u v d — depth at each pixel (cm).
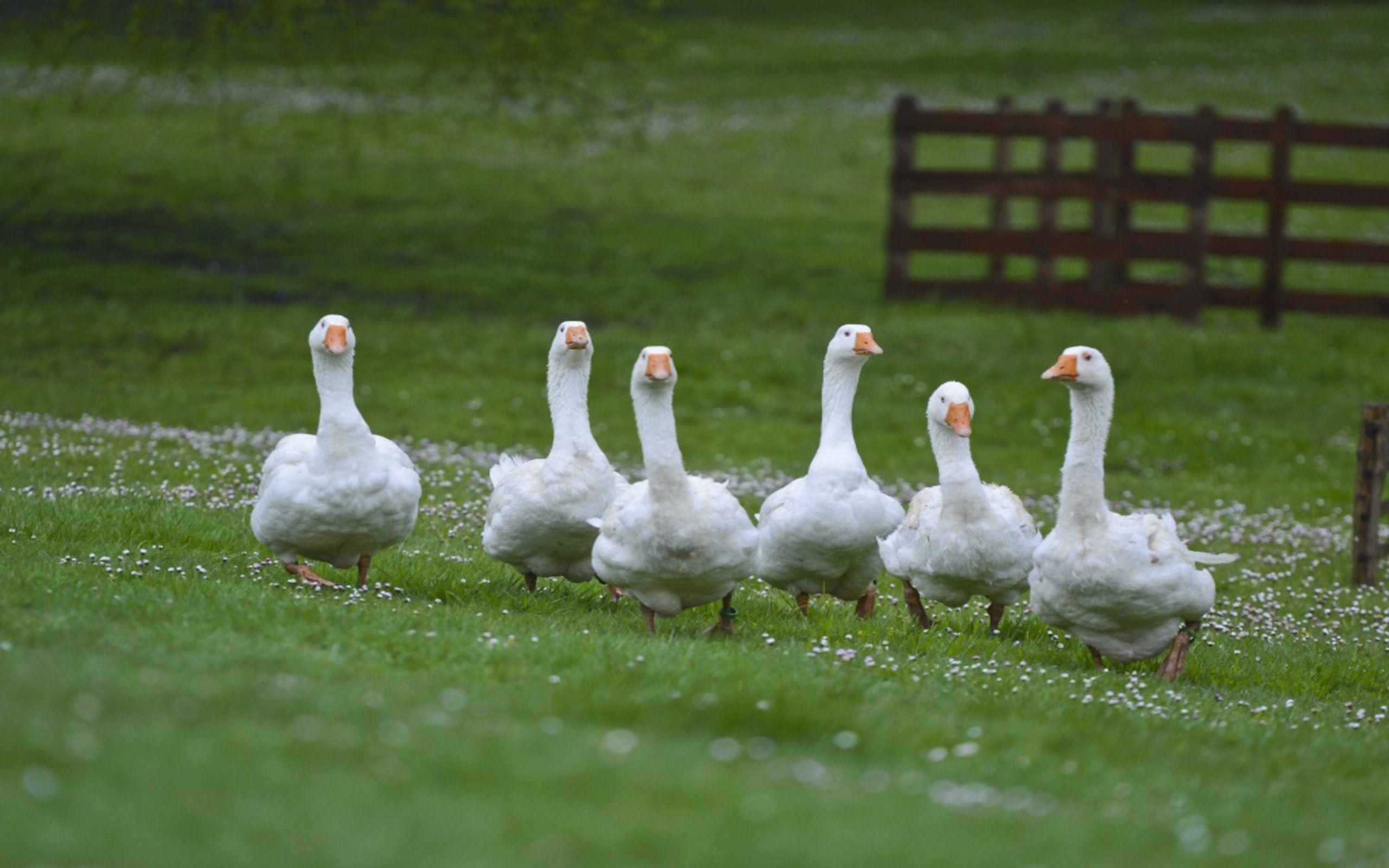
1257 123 2591
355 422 1010
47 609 816
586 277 2914
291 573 1059
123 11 2789
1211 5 7206
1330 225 3766
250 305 2538
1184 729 816
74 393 1925
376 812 518
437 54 2923
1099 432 958
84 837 478
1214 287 2666
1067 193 2633
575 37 2847
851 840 530
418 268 2905
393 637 829
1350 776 777
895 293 2739
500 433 1942
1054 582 973
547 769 570
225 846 480
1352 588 1386
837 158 4453
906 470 1862
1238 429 2108
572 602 1080
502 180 3762
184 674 677
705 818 539
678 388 2233
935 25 6588
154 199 3256
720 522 952
